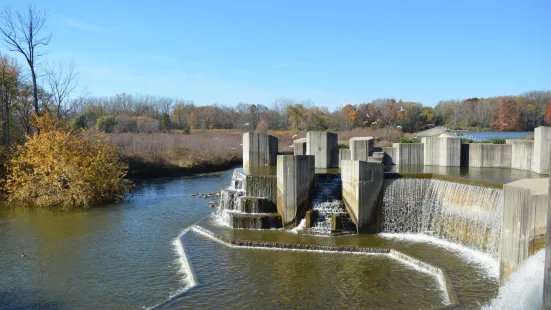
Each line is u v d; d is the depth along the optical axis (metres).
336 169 29.94
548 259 9.84
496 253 17.92
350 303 14.38
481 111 85.00
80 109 88.38
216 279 16.50
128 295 15.66
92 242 21.95
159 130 84.25
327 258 18.80
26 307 14.80
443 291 15.18
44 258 19.52
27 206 31.16
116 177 34.09
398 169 27.77
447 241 20.80
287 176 23.09
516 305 12.21
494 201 18.30
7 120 38.56
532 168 26.03
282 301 14.58
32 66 38.97
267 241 20.70
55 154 31.78
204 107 128.25
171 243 21.78
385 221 22.75
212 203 32.12
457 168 28.44
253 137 31.97
